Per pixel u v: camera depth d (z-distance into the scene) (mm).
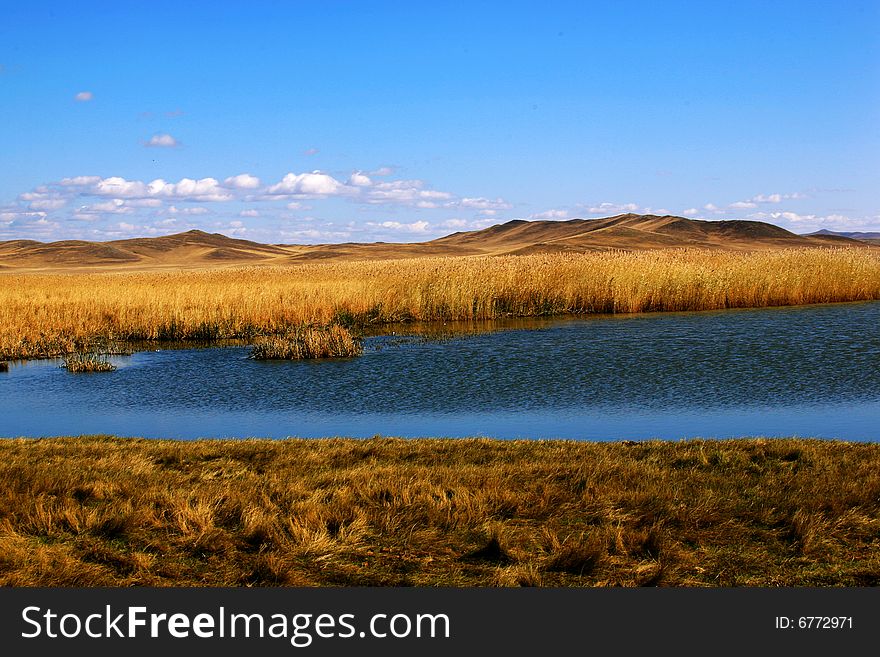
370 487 8336
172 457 10180
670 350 21062
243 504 7750
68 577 6289
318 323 29297
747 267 36469
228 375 19266
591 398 15305
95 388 18047
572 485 8414
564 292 33906
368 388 16953
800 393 15320
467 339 24953
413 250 160750
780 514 7355
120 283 45156
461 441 11016
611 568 6488
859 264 37594
